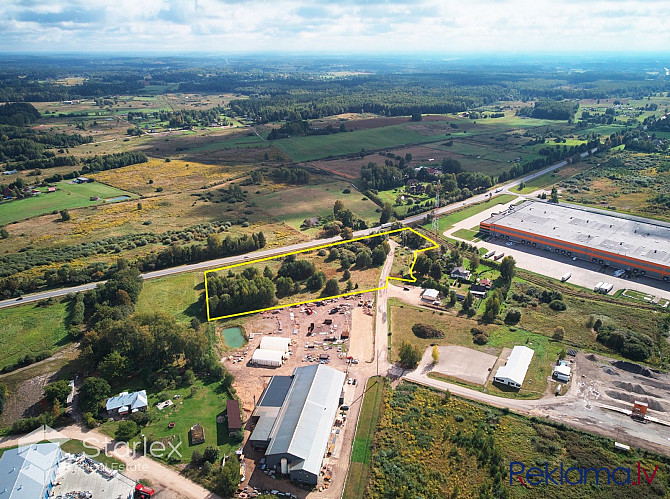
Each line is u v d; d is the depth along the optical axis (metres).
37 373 130.12
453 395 120.69
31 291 176.62
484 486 92.31
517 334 147.38
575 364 131.38
